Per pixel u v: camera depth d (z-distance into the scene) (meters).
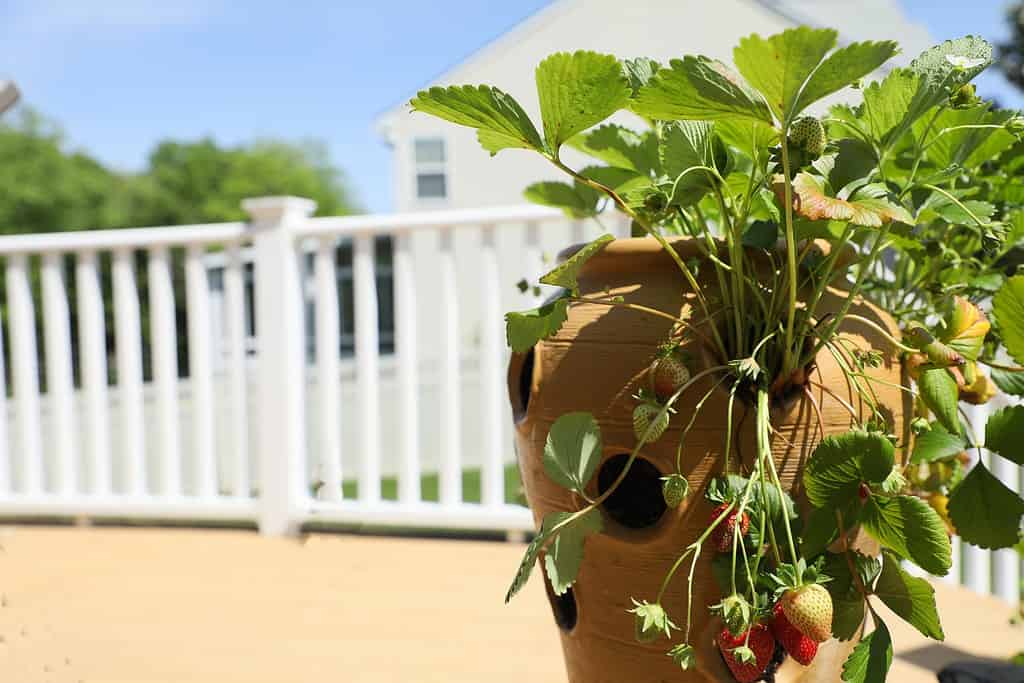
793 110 0.82
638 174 1.29
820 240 1.10
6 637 2.04
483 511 2.94
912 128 1.15
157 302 3.22
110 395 9.15
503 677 1.80
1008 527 1.03
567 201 1.38
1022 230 1.15
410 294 3.02
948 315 1.11
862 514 0.96
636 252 1.10
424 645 2.00
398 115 11.38
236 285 3.16
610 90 0.88
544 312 1.00
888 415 1.08
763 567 0.98
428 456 7.19
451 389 2.97
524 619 2.19
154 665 1.87
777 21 10.18
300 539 3.04
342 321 14.54
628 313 1.07
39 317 17.03
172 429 3.23
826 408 1.03
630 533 1.05
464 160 11.09
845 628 0.97
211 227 3.13
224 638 2.05
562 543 1.01
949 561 0.90
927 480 1.29
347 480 6.08
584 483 1.00
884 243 1.18
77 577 2.59
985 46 0.95
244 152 29.97
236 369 3.18
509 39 10.75
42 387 13.27
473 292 11.30
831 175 1.00
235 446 3.21
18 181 24.02
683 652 0.90
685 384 0.99
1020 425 1.01
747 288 1.06
